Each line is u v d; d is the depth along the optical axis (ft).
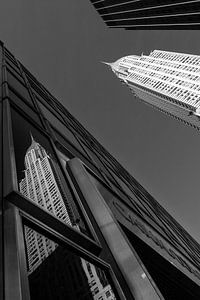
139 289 15.52
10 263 10.84
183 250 61.00
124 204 32.73
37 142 27.07
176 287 29.50
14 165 16.62
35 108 39.60
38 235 14.29
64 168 25.95
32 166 23.02
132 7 342.85
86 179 23.94
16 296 9.80
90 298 13.79
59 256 14.52
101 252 17.40
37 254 13.66
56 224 15.31
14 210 13.21
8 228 12.29
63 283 13.48
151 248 28.19
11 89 34.83
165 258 29.53
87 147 58.85
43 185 21.22
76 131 64.64
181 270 31.50
